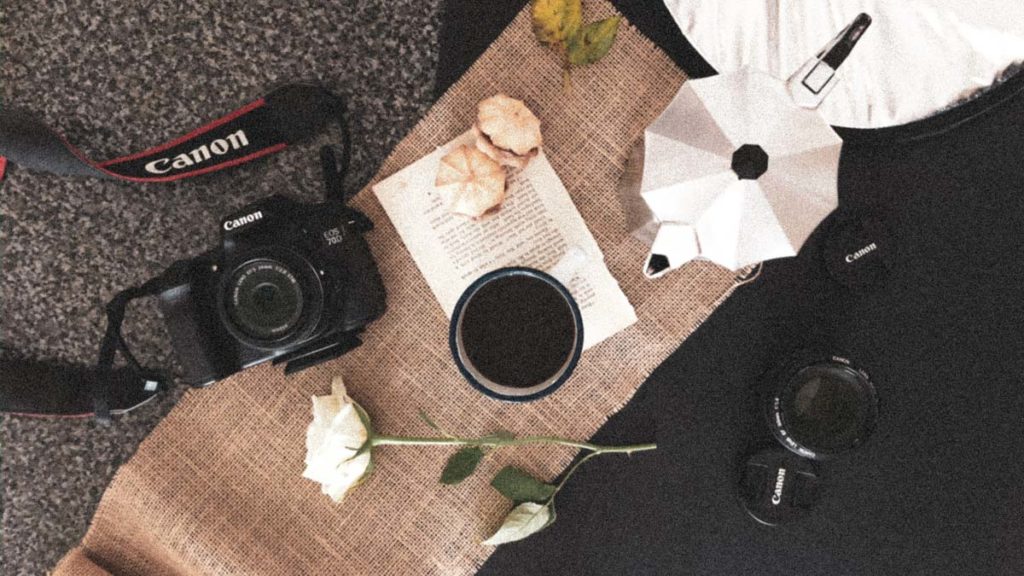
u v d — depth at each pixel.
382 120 0.77
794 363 0.70
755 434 0.76
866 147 0.74
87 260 0.80
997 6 0.61
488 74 0.74
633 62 0.73
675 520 0.78
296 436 0.76
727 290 0.73
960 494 0.76
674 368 0.77
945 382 0.76
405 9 0.76
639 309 0.74
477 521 0.76
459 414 0.76
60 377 0.79
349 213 0.70
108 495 0.77
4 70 0.80
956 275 0.75
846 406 0.72
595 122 0.73
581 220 0.73
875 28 0.63
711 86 0.60
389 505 0.77
